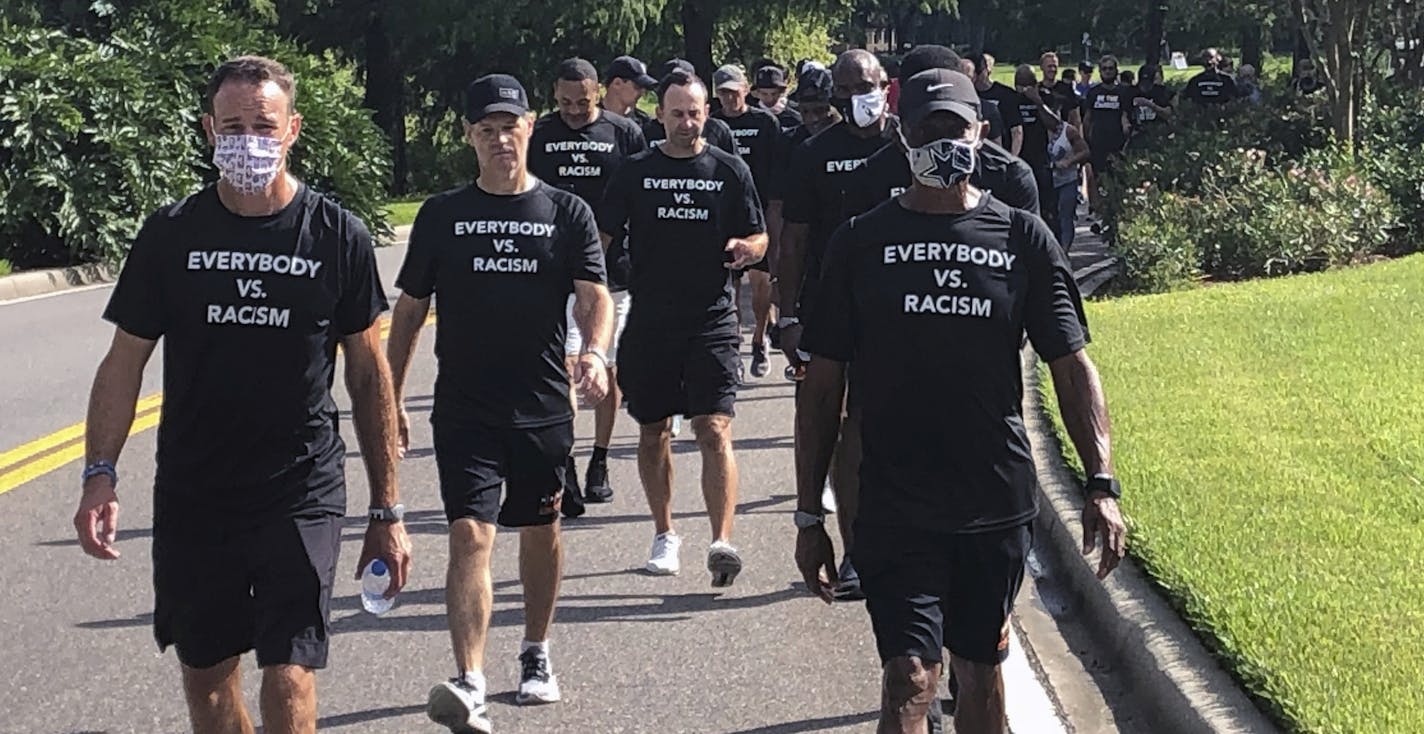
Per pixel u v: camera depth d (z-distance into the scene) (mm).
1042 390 10219
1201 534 6961
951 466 4258
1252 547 6770
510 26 34188
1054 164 17859
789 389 11984
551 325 5816
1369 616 5906
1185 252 15188
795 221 7082
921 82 4293
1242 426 8953
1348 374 10227
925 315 4230
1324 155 18062
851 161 6945
